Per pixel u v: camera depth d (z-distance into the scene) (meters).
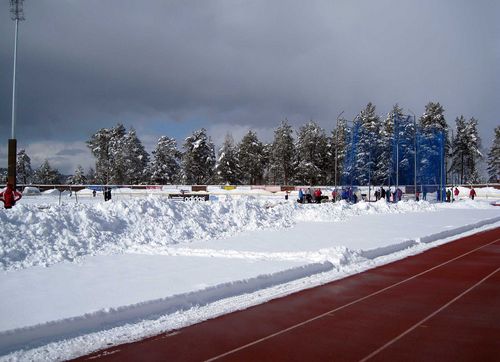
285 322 8.74
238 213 25.38
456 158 103.25
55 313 8.50
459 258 16.44
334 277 12.96
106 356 7.04
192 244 18.23
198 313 9.34
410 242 19.58
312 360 6.79
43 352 7.17
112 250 16.56
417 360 6.73
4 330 7.44
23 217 16.75
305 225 26.22
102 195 62.81
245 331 8.21
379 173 79.56
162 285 10.89
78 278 11.83
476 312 9.36
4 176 118.50
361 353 7.05
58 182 126.44
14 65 35.66
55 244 15.81
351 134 46.16
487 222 31.44
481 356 6.88
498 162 103.00
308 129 103.56
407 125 60.56
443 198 53.34
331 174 105.56
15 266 13.43
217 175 104.19
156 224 20.38
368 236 21.00
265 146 116.31
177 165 108.06
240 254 15.69
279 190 68.00
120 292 10.20
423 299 10.48
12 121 35.78
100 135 120.00
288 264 13.80
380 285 11.97
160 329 8.33
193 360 6.85
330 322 8.72
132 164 104.81
